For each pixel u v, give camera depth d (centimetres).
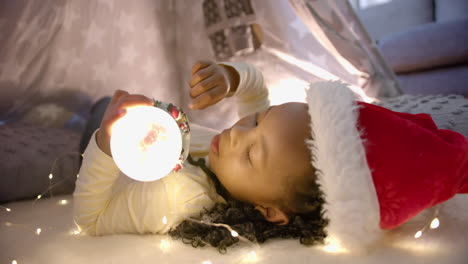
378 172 71
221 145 84
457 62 269
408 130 73
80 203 84
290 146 76
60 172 124
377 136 72
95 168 82
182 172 88
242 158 79
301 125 77
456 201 93
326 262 67
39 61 138
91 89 159
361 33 182
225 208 85
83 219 85
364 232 69
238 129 81
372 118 74
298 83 182
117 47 166
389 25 360
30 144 128
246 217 83
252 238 76
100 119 127
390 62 292
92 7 150
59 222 96
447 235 74
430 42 273
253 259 70
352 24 179
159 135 67
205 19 189
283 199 79
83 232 87
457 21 268
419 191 71
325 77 182
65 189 126
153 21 184
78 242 81
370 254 69
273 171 77
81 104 158
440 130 84
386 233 78
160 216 84
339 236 70
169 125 69
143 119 67
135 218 85
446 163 72
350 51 179
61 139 138
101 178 83
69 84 151
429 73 277
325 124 72
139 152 66
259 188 79
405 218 74
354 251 71
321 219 76
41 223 95
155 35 185
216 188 89
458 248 68
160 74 188
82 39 149
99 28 156
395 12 358
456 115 135
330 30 174
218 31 187
